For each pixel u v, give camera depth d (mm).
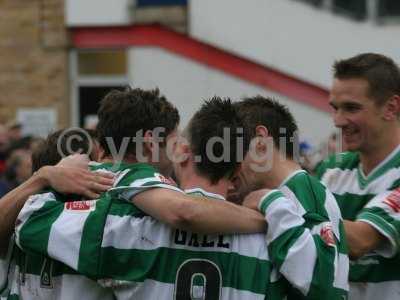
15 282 8695
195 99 32156
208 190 8086
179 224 7688
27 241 8031
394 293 9875
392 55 31938
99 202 8078
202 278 7781
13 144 20406
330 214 8438
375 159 10266
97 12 32219
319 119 31562
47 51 32375
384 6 31859
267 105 9188
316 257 7723
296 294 7906
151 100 8672
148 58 32281
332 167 10812
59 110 32406
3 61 32625
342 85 10000
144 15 32281
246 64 32000
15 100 32625
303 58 32188
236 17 32188
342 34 32094
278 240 7758
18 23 32438
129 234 7898
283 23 32125
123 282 7871
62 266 8180
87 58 32562
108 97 8742
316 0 32062
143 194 7898
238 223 7809
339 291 7930
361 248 9195
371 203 9633
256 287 7770
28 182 8477
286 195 8531
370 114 9922
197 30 32344
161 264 7840
